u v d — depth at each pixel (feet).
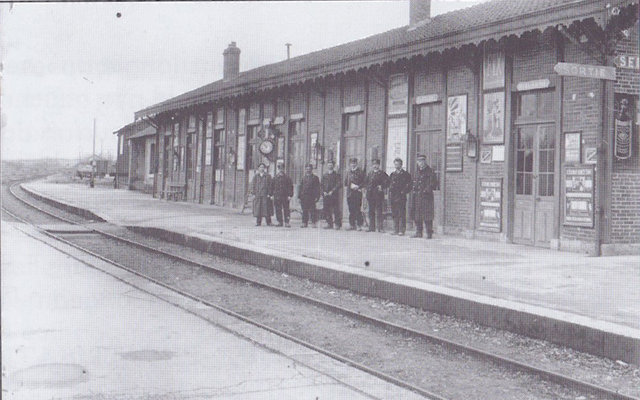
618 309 23.07
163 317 24.59
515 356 21.02
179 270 39.24
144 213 72.95
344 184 55.16
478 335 23.61
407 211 53.16
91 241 52.70
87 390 15.35
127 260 42.52
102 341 20.24
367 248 41.55
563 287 27.45
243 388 16.12
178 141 102.68
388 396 16.12
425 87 50.37
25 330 21.09
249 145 78.95
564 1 36.76
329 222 55.83
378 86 55.21
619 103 37.55
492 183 44.14
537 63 41.22
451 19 51.24
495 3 49.93
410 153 51.49
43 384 15.65
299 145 68.08
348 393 16.17
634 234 38.27
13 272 33.06
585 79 38.19
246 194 78.89
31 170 215.10
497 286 27.84
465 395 17.42
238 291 32.91
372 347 22.57
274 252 39.93
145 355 18.89
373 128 55.88
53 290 28.84
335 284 33.47
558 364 20.03
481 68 45.16
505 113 43.19
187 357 18.94
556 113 39.88
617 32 36.55
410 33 52.65
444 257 37.04
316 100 64.28
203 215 70.69
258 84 66.95
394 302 29.27
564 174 39.45
